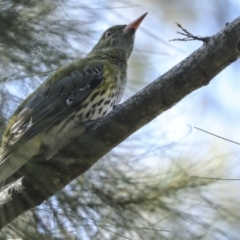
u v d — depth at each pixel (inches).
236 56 317.1
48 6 322.0
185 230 323.0
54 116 398.3
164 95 327.9
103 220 315.3
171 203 323.6
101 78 434.6
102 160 337.4
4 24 298.8
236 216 335.0
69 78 422.9
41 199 318.0
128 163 335.6
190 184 328.2
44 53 320.5
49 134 384.8
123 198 320.2
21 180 318.3
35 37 314.5
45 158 337.7
